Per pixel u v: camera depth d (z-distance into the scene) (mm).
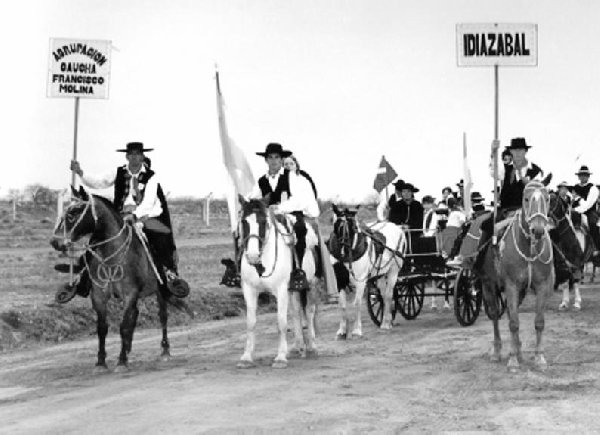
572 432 10242
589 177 26672
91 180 16484
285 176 16062
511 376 14234
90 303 22984
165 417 11039
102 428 10453
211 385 13469
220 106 16344
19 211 68312
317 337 19938
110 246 14953
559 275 19516
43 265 35062
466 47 17578
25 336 19859
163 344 16891
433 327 21766
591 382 13648
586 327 20688
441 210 27641
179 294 16328
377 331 21141
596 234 25938
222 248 45219
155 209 16109
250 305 15383
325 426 10562
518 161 15930
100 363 15305
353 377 14242
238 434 10117
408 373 14648
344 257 19406
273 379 14047
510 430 10352
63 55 18734
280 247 15125
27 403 12328
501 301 22719
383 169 26406
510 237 14711
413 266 23312
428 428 10477
